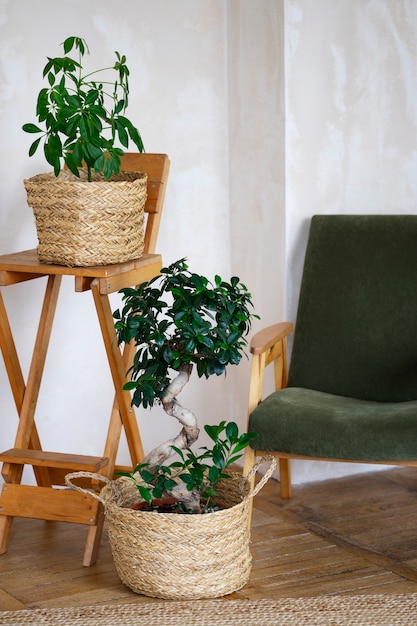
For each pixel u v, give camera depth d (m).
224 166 3.35
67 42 2.50
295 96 3.06
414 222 2.96
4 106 2.96
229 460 2.42
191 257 3.32
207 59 3.26
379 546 2.66
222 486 2.54
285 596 2.33
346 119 3.15
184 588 2.30
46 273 2.50
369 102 3.17
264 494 3.12
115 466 2.79
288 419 2.44
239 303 2.43
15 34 2.95
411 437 2.33
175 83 3.21
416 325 2.89
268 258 3.21
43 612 2.25
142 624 2.18
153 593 2.32
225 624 2.18
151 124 3.19
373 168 3.21
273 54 3.07
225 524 2.29
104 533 2.80
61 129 2.46
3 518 2.63
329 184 3.16
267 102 3.12
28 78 2.98
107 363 3.20
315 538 2.72
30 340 3.09
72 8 3.01
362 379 2.89
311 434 2.40
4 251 3.02
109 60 3.08
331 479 3.27
